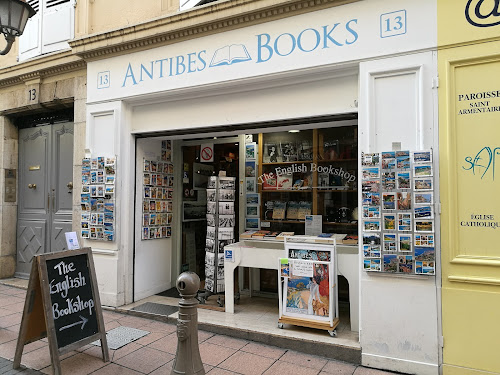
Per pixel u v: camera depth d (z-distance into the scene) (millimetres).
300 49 4051
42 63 6156
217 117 4781
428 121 3469
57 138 6699
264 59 4250
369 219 3596
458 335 3297
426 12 3502
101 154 5438
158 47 4977
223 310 4875
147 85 5051
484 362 3199
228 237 5145
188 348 2977
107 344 3965
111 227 5203
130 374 3457
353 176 5121
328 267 4055
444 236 3367
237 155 6000
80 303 3615
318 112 4148
